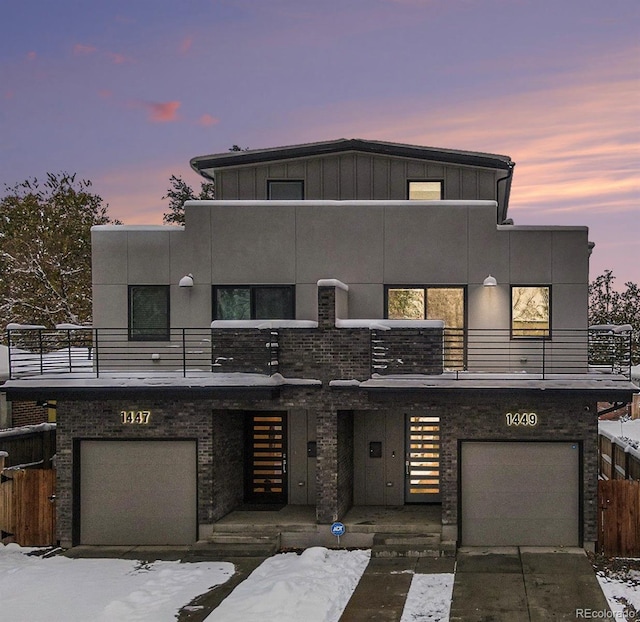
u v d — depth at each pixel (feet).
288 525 49.96
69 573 44.73
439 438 56.18
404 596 39.78
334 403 49.62
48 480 51.83
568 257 53.01
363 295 53.78
